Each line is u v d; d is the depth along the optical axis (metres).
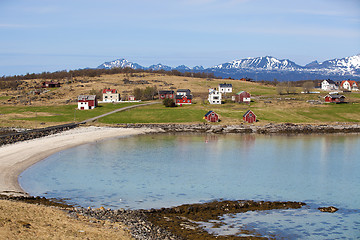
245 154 88.31
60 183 60.19
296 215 47.62
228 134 123.44
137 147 96.06
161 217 45.19
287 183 62.91
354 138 115.25
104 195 54.25
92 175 65.75
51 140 101.25
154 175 66.56
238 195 55.72
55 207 45.16
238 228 42.78
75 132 116.88
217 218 45.72
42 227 36.53
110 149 92.44
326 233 42.44
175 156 84.69
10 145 90.56
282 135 121.69
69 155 83.81
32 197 50.88
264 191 58.12
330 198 55.28
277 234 41.62
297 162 79.81
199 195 55.16
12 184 58.31
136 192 56.03
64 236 34.84
